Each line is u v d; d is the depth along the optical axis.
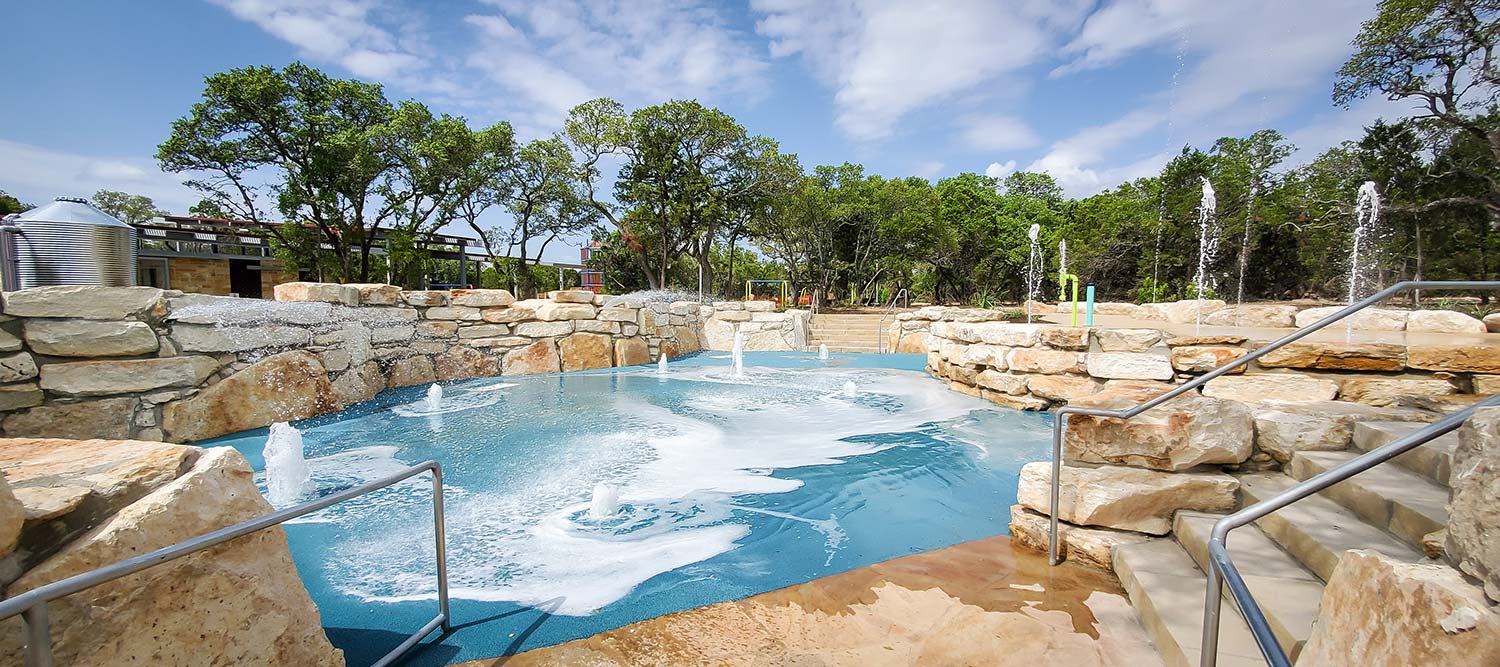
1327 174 21.83
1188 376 5.88
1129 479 2.93
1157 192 27.36
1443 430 1.30
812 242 27.16
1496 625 0.98
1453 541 1.21
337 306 7.06
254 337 5.77
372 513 3.62
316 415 6.37
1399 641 1.12
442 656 2.18
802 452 5.07
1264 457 3.06
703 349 15.38
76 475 1.60
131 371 4.82
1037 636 2.25
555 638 2.31
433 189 23.22
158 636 1.50
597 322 11.00
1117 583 2.68
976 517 3.64
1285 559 2.32
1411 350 4.98
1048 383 6.68
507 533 3.35
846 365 11.59
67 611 1.34
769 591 2.68
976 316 12.82
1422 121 17.28
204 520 1.65
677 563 2.98
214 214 23.16
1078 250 27.66
